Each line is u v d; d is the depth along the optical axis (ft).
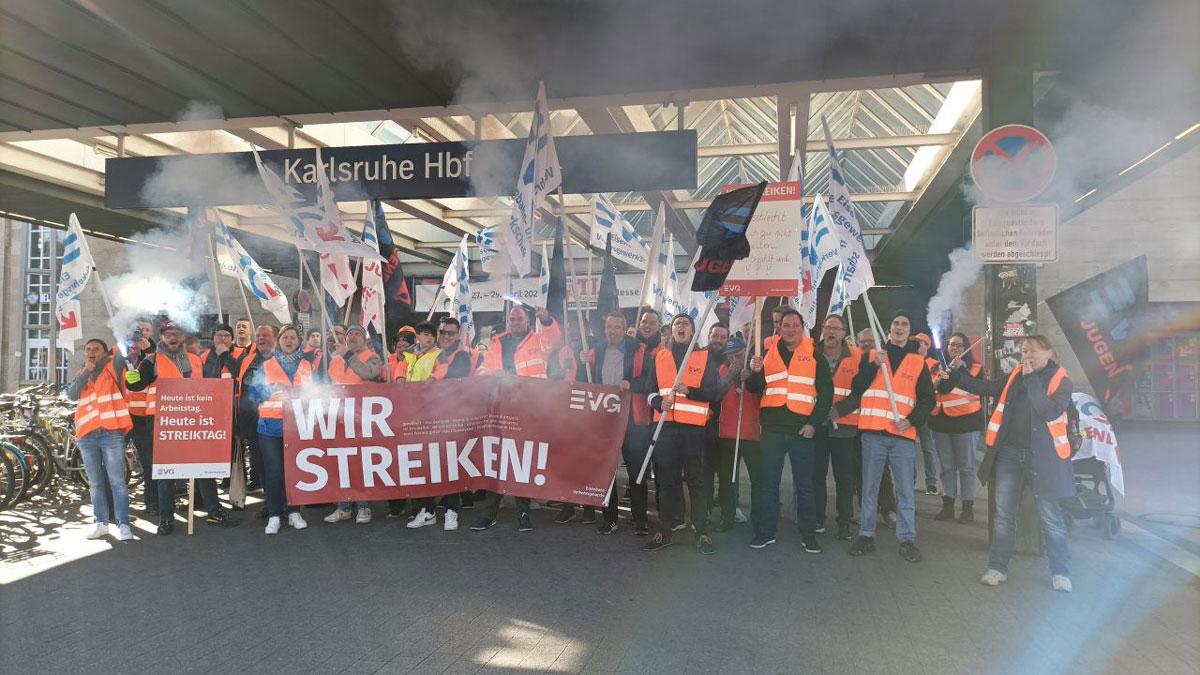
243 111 28.78
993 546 19.07
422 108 28.30
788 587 18.60
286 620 16.21
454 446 23.86
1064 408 18.26
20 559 21.17
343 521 26.13
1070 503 23.54
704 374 21.94
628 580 19.12
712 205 19.44
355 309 48.55
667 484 22.20
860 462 26.32
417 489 23.77
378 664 13.89
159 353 26.30
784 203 23.08
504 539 23.50
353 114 28.91
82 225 47.96
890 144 35.17
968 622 16.19
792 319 21.97
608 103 27.73
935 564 20.77
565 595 17.90
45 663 13.94
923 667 13.82
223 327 29.37
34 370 70.08
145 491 27.71
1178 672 13.62
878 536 24.17
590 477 23.12
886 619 16.34
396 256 31.24
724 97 27.12
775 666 13.83
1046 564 20.80
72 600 17.56
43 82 26.05
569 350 25.70
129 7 20.99
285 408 23.48
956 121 33.37
